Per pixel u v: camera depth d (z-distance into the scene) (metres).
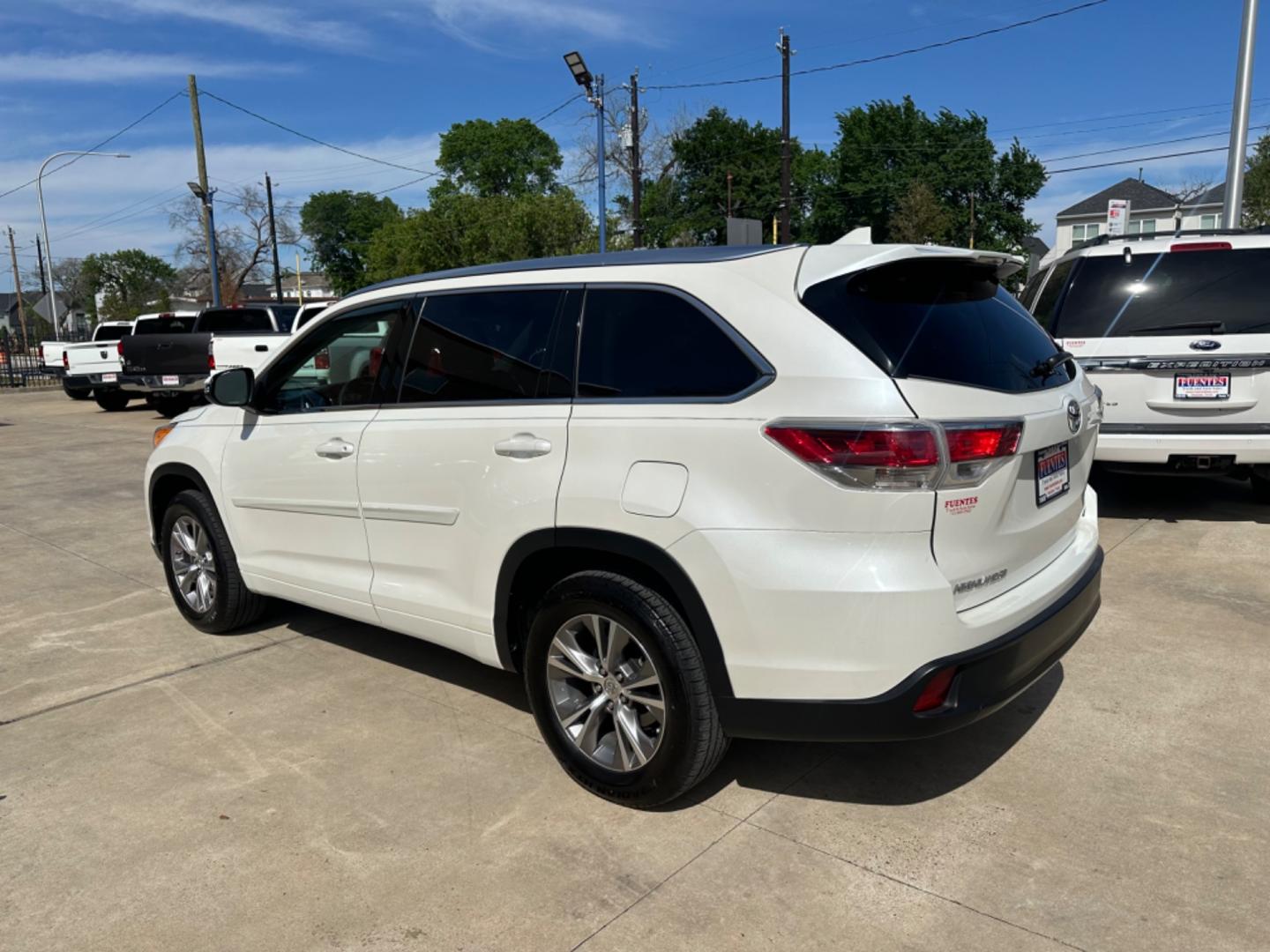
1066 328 6.25
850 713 2.66
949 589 2.63
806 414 2.65
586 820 3.09
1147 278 6.13
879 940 2.48
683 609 2.92
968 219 60.69
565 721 3.27
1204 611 4.83
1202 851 2.82
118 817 3.16
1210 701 3.83
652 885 2.73
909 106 61.62
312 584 4.18
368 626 5.07
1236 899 2.60
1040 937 2.47
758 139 64.62
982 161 60.53
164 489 5.09
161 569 6.35
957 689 2.69
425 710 3.97
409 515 3.66
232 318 16.53
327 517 4.05
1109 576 5.41
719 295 2.93
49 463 11.46
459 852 2.91
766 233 64.75
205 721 3.89
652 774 3.02
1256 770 3.29
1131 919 2.53
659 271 3.10
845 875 2.76
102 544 7.10
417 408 3.66
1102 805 3.10
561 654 3.25
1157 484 7.97
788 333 2.76
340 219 82.31
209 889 2.76
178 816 3.16
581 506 3.02
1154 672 4.12
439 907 2.65
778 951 2.45
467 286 3.59
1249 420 5.96
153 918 2.64
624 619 2.98
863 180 61.44
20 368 33.81
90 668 4.51
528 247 35.47
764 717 2.77
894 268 2.91
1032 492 3.01
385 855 2.91
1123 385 6.10
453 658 4.56
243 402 4.38
